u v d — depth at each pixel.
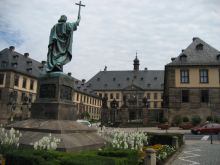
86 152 10.41
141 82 105.25
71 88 17.09
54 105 15.53
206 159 15.19
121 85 106.56
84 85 96.94
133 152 9.93
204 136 31.45
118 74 110.94
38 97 16.41
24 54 75.06
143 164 10.48
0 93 63.25
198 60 47.31
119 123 52.09
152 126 50.06
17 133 12.57
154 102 100.56
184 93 46.62
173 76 47.16
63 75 16.30
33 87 72.12
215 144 23.56
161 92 100.69
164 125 41.50
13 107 61.91
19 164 7.82
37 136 13.31
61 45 17.22
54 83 15.99
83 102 89.12
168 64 47.56
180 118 45.06
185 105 46.03
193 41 51.69
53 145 9.96
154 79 104.94
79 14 18.12
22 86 67.62
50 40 17.12
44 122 14.83
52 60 16.81
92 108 97.75
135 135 16.42
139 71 109.69
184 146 21.69
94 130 16.34
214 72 46.03
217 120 43.62
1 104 62.34
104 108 58.66
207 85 45.97
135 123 50.91
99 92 107.25
